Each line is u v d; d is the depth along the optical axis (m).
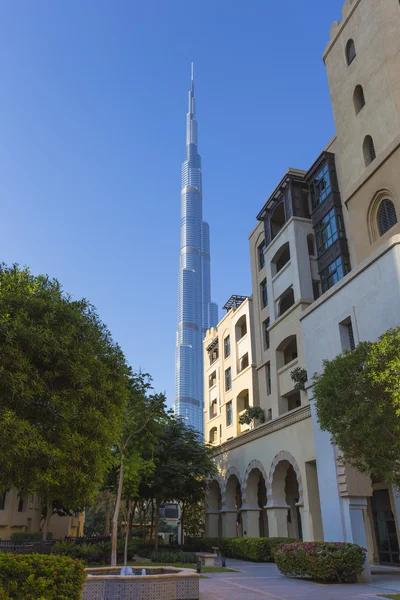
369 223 24.27
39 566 8.45
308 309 22.88
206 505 36.41
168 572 13.81
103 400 10.38
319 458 19.89
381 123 24.12
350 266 27.86
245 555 25.69
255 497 29.05
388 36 24.59
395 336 11.87
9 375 8.68
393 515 20.09
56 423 9.34
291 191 33.78
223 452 33.34
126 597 11.52
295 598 12.43
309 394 21.67
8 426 8.41
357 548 15.89
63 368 9.64
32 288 10.34
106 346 11.17
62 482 9.55
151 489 28.36
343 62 28.03
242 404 43.47
